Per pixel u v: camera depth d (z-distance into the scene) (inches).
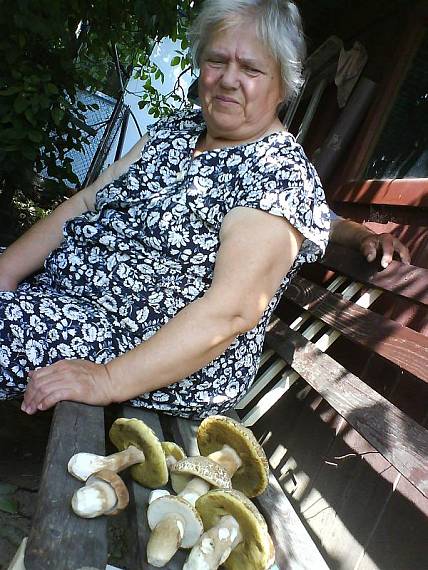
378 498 68.8
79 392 55.6
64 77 185.2
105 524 41.4
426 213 103.3
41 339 61.6
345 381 72.4
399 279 80.7
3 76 170.9
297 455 91.2
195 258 66.1
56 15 159.8
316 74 189.8
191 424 68.1
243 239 58.7
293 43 65.2
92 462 44.7
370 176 136.4
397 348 71.9
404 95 134.2
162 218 66.8
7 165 180.4
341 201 141.2
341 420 84.3
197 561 38.4
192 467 45.6
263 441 104.3
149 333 66.0
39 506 40.9
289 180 61.2
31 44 177.0
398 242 88.0
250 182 62.7
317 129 185.8
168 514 41.6
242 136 67.4
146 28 175.2
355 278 90.4
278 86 67.1
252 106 65.4
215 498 41.2
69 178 194.9
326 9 195.2
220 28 64.9
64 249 71.0
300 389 102.0
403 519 63.1
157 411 66.6
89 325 63.9
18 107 165.6
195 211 65.5
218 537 39.5
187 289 66.3
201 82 67.4
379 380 88.6
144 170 71.7
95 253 69.4
